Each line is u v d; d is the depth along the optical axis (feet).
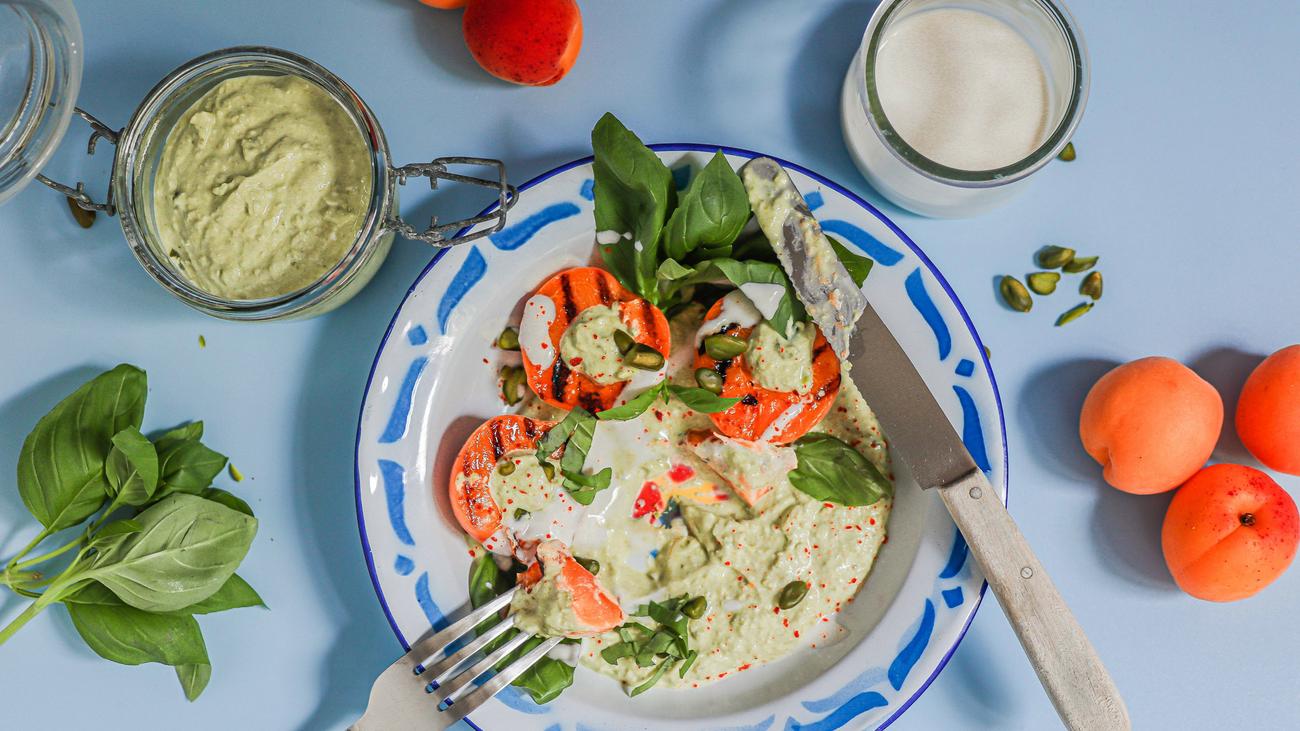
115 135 1.67
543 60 1.78
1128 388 1.77
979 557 1.71
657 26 1.90
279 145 1.66
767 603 1.77
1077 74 1.70
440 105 1.90
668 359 1.80
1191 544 1.78
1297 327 1.89
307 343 1.88
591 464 1.81
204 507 1.73
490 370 1.81
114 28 1.89
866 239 1.75
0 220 1.87
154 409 1.87
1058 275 1.89
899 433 1.74
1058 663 1.70
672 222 1.68
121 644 1.75
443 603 1.77
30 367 1.88
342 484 1.87
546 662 1.75
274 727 1.87
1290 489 1.88
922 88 1.77
